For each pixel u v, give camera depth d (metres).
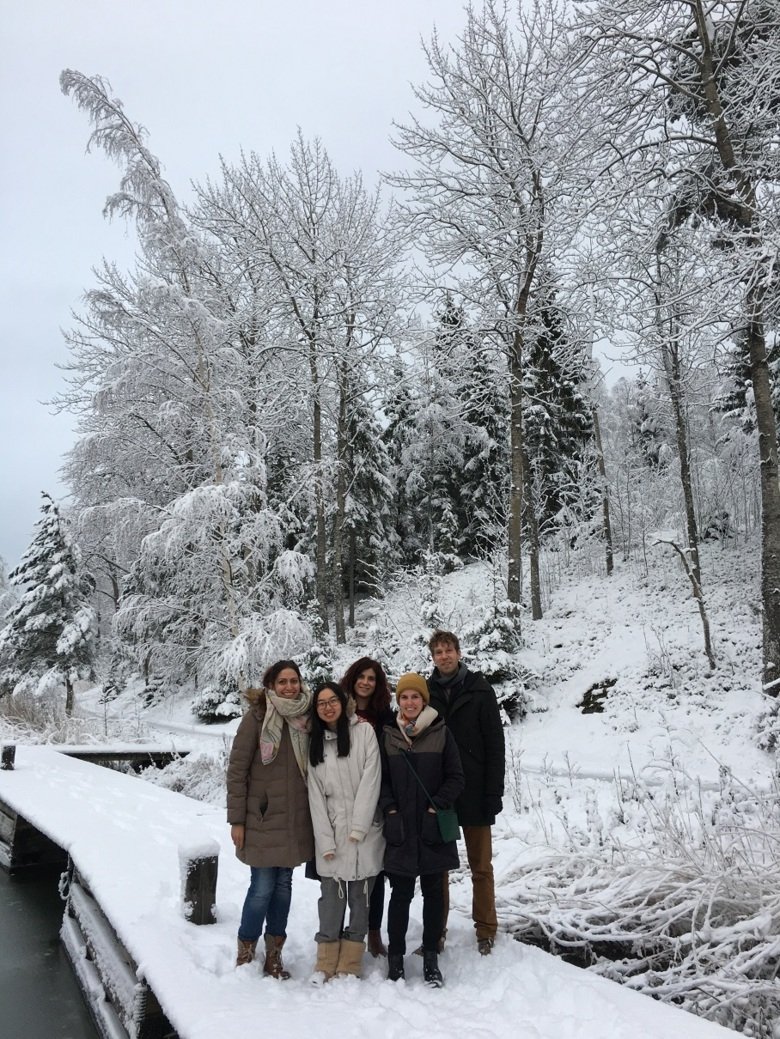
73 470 21.33
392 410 31.27
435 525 28.97
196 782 13.41
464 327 19.19
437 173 18.09
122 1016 4.76
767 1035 4.01
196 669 17.61
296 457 24.61
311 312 22.50
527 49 17.25
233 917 5.04
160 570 16.67
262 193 22.12
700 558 19.77
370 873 4.22
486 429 28.47
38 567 23.39
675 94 13.70
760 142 12.37
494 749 4.57
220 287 20.88
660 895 4.82
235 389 16.75
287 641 14.66
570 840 5.67
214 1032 3.35
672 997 4.30
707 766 10.34
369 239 22.58
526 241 17.97
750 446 19.39
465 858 6.29
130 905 5.15
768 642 11.73
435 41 17.39
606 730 12.79
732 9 12.85
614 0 12.82
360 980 4.08
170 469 17.11
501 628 15.25
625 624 16.95
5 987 5.93
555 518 25.16
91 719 22.33
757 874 4.55
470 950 4.44
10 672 23.03
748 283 11.13
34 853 9.27
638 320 13.04
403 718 4.36
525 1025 3.41
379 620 22.69
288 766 4.39
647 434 30.41
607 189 13.34
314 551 27.03
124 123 15.45
